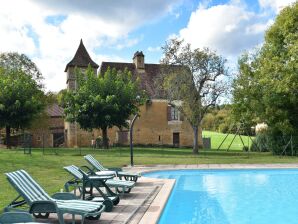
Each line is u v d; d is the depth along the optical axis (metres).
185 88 34.97
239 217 9.68
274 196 12.77
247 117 34.62
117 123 38.34
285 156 29.83
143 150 36.16
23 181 7.57
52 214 8.69
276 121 32.19
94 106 36.62
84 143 46.97
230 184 15.58
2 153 26.30
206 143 49.91
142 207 9.32
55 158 23.42
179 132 48.47
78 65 48.53
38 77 53.12
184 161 23.72
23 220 6.14
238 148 49.69
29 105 39.06
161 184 13.37
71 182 10.32
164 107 48.34
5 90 38.66
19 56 52.50
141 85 48.38
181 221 9.23
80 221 7.94
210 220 9.34
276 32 33.12
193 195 13.03
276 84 30.59
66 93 38.03
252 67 34.84
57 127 53.09
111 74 39.62
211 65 35.09
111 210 8.82
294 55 29.94
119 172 13.31
